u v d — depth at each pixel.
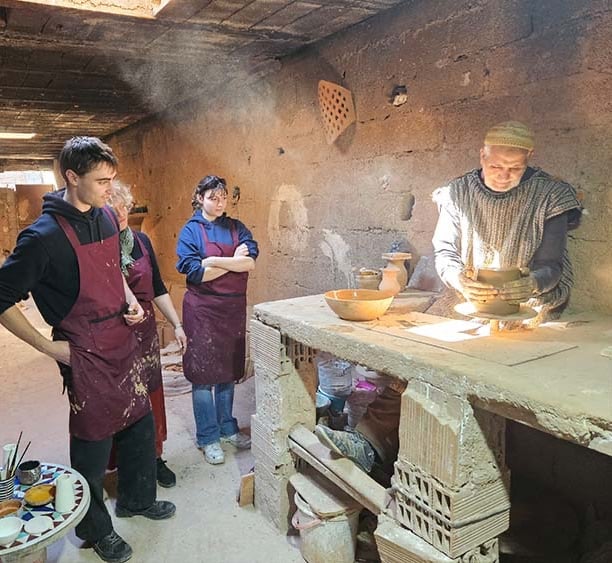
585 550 1.65
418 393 1.35
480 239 1.75
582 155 1.76
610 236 1.72
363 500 1.62
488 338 1.52
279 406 2.00
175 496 2.33
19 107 4.46
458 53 2.11
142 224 5.73
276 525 2.08
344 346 1.58
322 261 3.04
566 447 1.89
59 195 1.81
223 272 2.58
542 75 1.84
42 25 2.44
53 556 1.96
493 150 1.59
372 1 2.25
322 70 2.83
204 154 4.32
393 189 2.49
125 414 1.95
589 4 1.69
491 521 1.36
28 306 6.78
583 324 1.65
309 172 3.06
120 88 3.88
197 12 2.31
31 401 3.44
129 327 1.97
